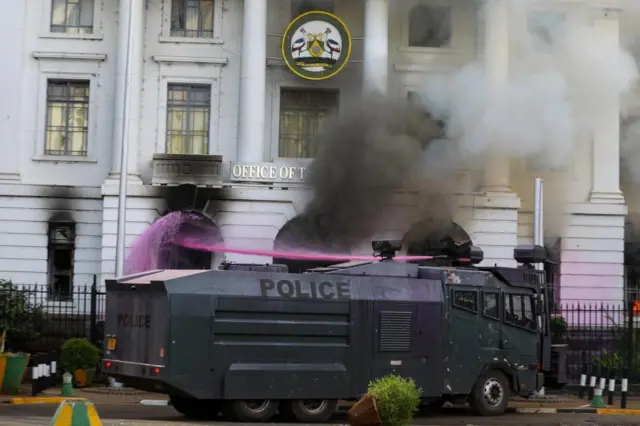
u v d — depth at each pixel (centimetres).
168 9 4450
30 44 4438
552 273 4478
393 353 2486
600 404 2975
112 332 2433
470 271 2652
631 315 3456
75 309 4262
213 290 2298
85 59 4428
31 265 4356
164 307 2259
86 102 4456
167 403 2853
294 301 2377
